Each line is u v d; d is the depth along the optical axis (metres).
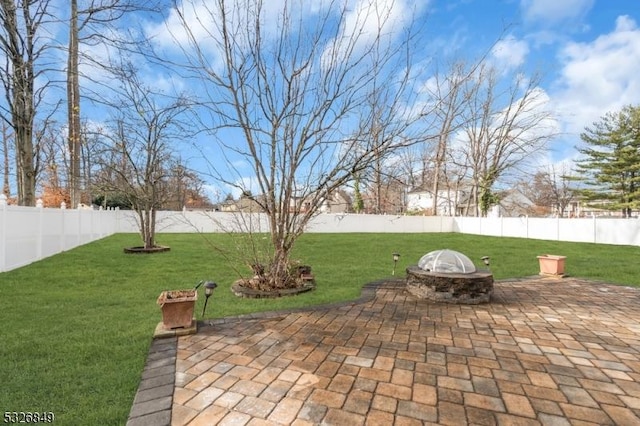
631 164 22.86
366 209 27.08
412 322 4.18
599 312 4.66
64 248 10.13
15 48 8.08
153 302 4.91
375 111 5.62
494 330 3.91
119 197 19.56
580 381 2.72
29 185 9.03
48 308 4.53
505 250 11.97
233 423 2.16
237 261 7.76
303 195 5.92
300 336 3.68
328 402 2.39
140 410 2.29
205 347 3.36
